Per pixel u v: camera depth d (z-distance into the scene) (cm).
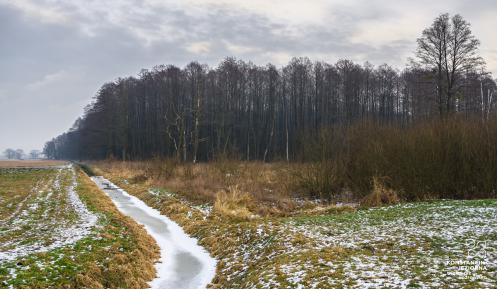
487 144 2417
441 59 4097
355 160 2705
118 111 8581
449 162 2450
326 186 2642
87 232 1596
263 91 8712
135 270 1288
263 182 3002
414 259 1105
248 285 1098
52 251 1276
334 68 8181
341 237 1445
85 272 1149
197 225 1952
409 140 2536
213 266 1423
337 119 7788
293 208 2316
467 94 4778
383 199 2320
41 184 3866
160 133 8969
